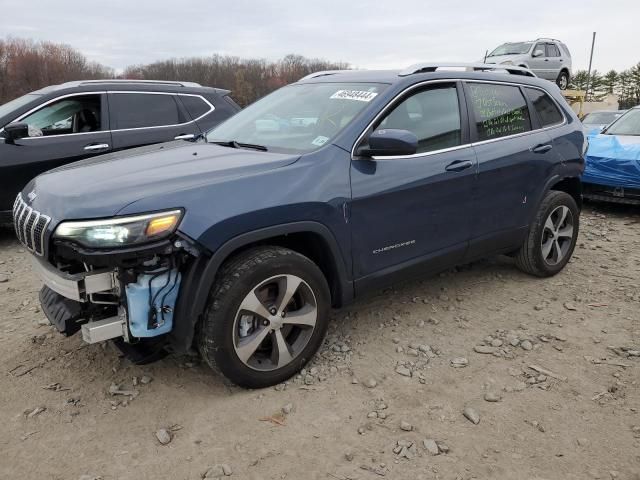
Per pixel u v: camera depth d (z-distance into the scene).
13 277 5.02
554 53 19.77
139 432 2.74
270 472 2.47
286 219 2.97
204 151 3.47
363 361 3.40
